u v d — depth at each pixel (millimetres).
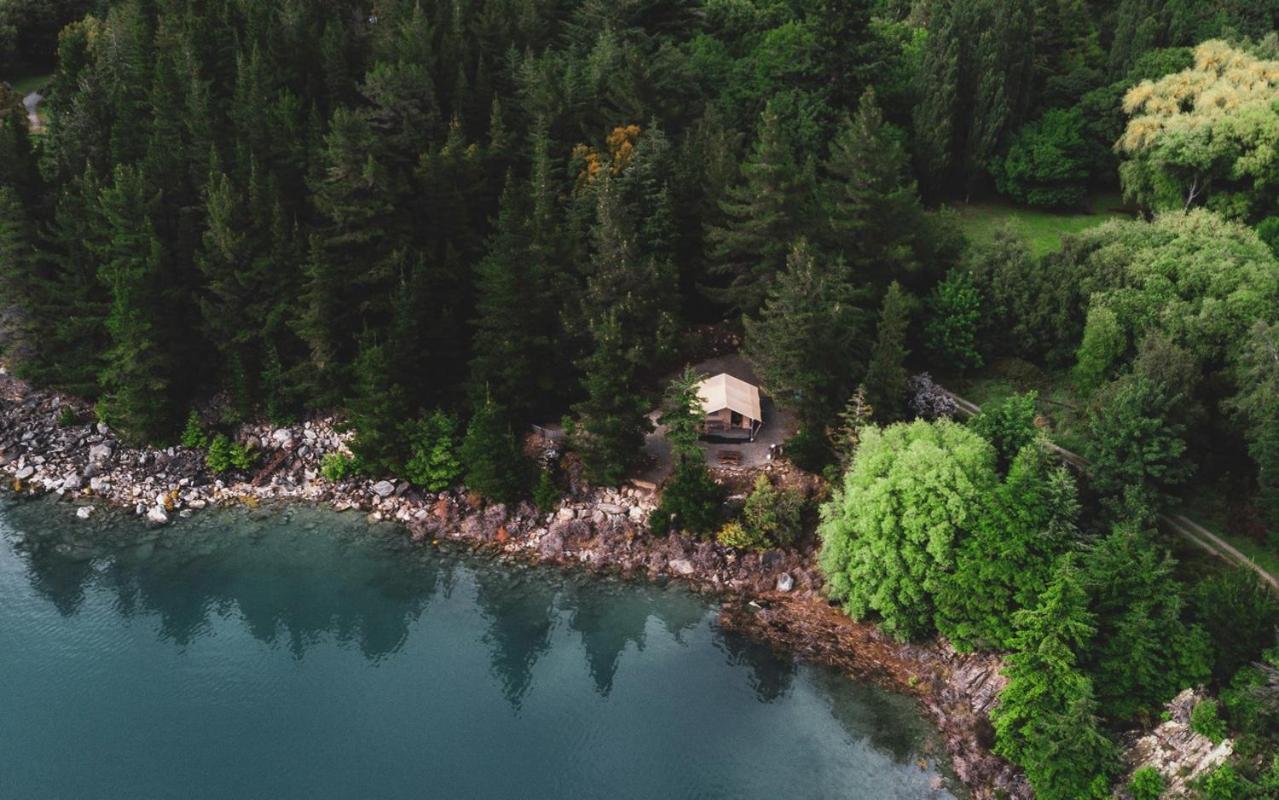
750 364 93062
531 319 85812
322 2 117750
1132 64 109688
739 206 87188
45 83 142500
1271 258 83188
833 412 80562
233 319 89625
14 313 93188
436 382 91125
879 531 68312
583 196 90750
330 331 87250
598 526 80938
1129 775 56750
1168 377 71500
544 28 116188
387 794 61250
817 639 71562
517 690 69500
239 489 87688
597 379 78938
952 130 107062
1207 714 55562
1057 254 90000
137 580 78562
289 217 91812
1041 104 113875
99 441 91688
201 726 66125
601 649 72312
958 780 60219
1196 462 73812
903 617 68875
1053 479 66625
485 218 96375
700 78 111375
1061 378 86625
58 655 71375
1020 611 62062
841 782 60844
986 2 106688
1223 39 110688
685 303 96938
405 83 96000
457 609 76312
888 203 87125
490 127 101812
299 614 75750
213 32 107125
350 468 87875
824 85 109000
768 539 77750
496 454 81875
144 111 105000
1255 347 70750
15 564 79500
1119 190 111938
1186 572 66375
